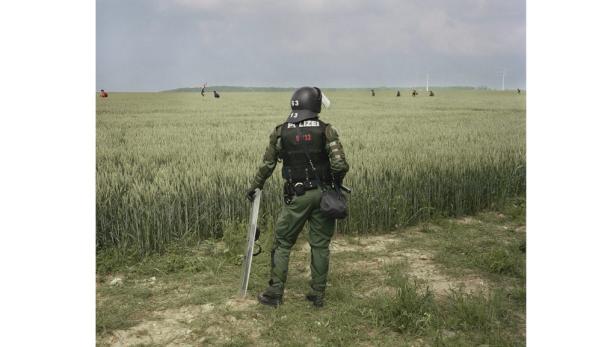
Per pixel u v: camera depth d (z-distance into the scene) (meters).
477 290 4.34
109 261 4.86
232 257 5.08
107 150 8.66
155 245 5.23
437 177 6.90
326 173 3.81
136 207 5.21
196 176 6.16
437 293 4.26
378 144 9.86
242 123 15.44
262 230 5.83
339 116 20.19
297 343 3.36
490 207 7.37
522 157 8.14
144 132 12.24
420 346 3.36
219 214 5.89
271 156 3.94
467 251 5.42
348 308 3.88
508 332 3.58
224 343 3.41
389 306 3.73
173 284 4.51
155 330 3.62
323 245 3.94
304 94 3.86
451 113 22.27
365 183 6.32
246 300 4.11
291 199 3.84
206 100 35.12
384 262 5.09
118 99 32.66
